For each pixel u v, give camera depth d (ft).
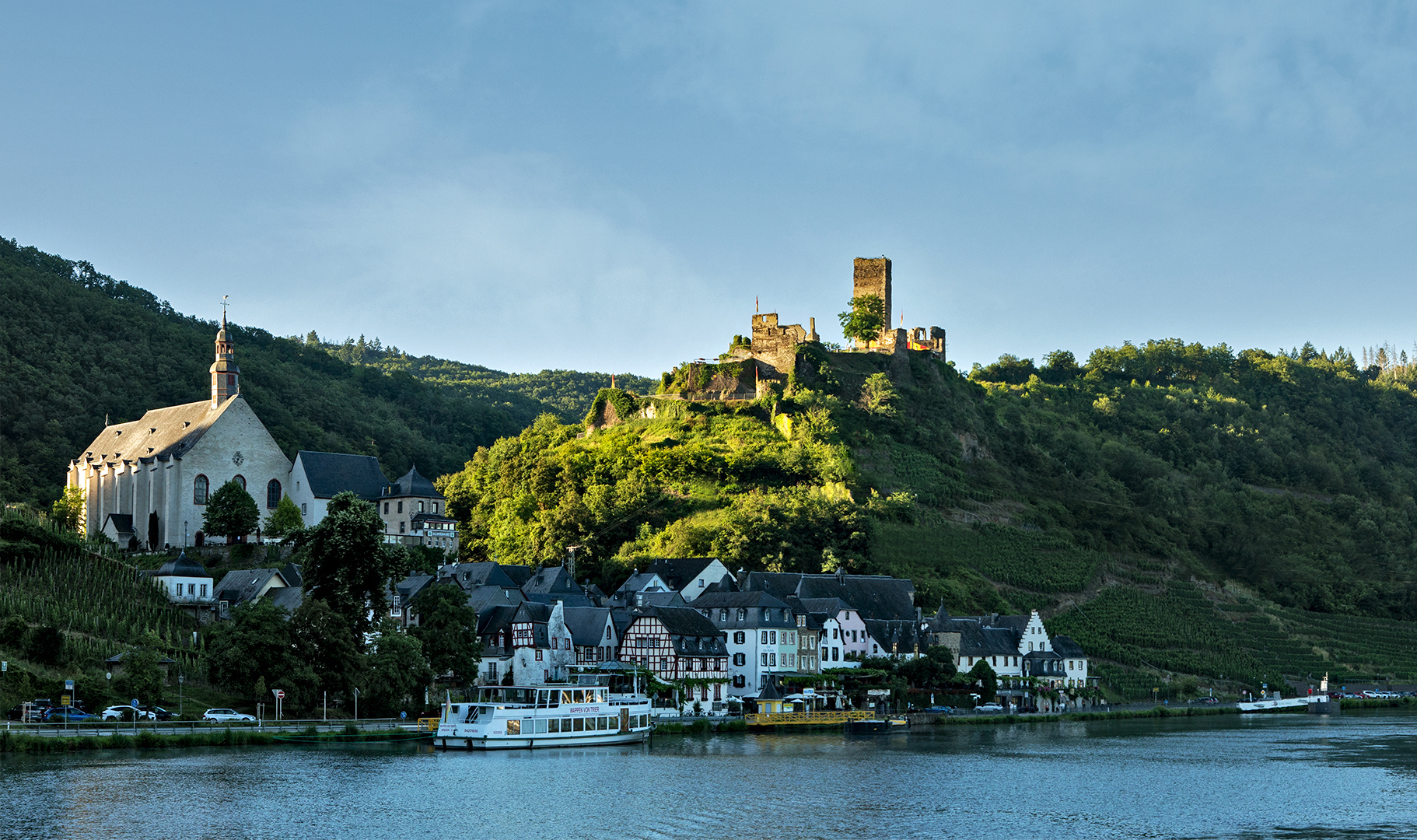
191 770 365.40
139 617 501.56
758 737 494.18
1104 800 362.53
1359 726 587.68
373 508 487.61
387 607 491.72
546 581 619.26
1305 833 321.52
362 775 371.56
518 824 316.40
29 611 466.70
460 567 621.72
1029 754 459.73
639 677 540.52
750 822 323.78
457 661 496.64
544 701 460.55
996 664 629.92
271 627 435.12
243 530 639.76
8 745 376.89
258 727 417.28
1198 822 333.21
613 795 352.90
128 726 402.31
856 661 610.24
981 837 313.12
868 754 449.06
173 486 648.38
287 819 314.14
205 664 466.70
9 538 545.03
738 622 572.10
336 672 447.83
